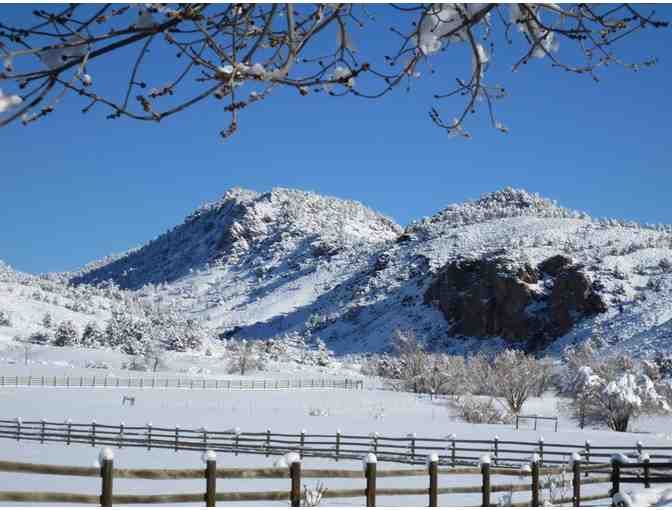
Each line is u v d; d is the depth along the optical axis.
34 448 29.53
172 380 81.44
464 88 3.02
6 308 169.75
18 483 18.42
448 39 2.82
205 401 61.34
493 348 163.62
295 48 2.61
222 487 18.48
